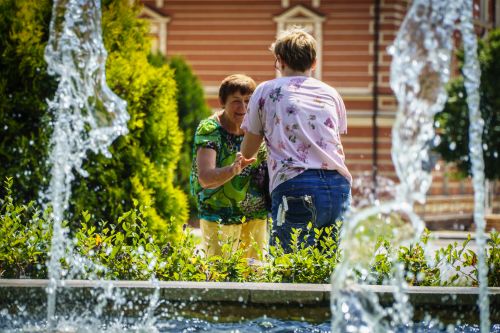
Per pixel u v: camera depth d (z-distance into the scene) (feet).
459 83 110.73
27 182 33.19
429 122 19.42
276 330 18.35
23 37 33.68
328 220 22.40
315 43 23.56
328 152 22.38
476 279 22.52
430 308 18.79
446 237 74.33
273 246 22.21
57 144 23.76
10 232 22.40
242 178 25.14
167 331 18.37
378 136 116.98
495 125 111.34
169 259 22.03
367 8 117.50
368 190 115.85
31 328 18.40
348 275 19.44
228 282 19.58
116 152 34.63
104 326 18.76
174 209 36.63
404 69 19.45
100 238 23.25
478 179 19.86
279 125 22.52
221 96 25.25
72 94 23.80
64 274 21.76
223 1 119.65
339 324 18.58
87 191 33.60
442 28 19.54
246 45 119.55
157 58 88.07
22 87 33.81
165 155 36.70
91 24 23.57
